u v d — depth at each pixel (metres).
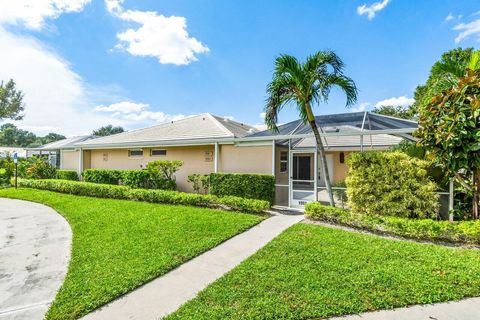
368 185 7.23
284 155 12.48
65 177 17.20
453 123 5.71
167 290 3.72
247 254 5.04
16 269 4.54
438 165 6.56
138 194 10.96
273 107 7.61
